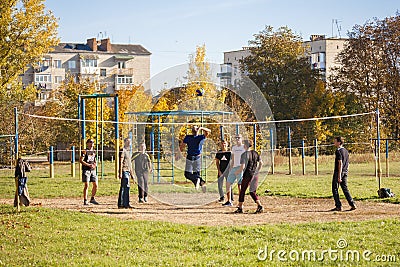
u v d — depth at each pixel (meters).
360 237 10.15
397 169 30.69
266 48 54.91
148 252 9.35
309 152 41.19
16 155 14.45
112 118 35.59
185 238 10.34
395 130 47.84
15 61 34.88
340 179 14.14
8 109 34.81
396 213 13.45
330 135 41.19
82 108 24.83
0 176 25.59
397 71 48.31
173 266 8.34
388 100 48.25
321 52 74.12
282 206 15.20
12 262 8.77
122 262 8.60
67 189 19.84
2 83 34.69
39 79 80.50
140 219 12.87
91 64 84.00
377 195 17.16
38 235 10.80
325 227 11.09
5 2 33.31
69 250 9.56
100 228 11.43
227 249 9.45
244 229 10.88
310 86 54.41
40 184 21.81
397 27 48.50
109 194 18.58
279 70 54.66
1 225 11.90
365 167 32.22
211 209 14.70
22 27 34.06
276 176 27.11
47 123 38.78
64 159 45.59
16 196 13.87
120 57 85.56
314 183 22.12
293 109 53.88
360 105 47.28
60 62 82.56
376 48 49.28
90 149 15.99
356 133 40.00
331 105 44.81
